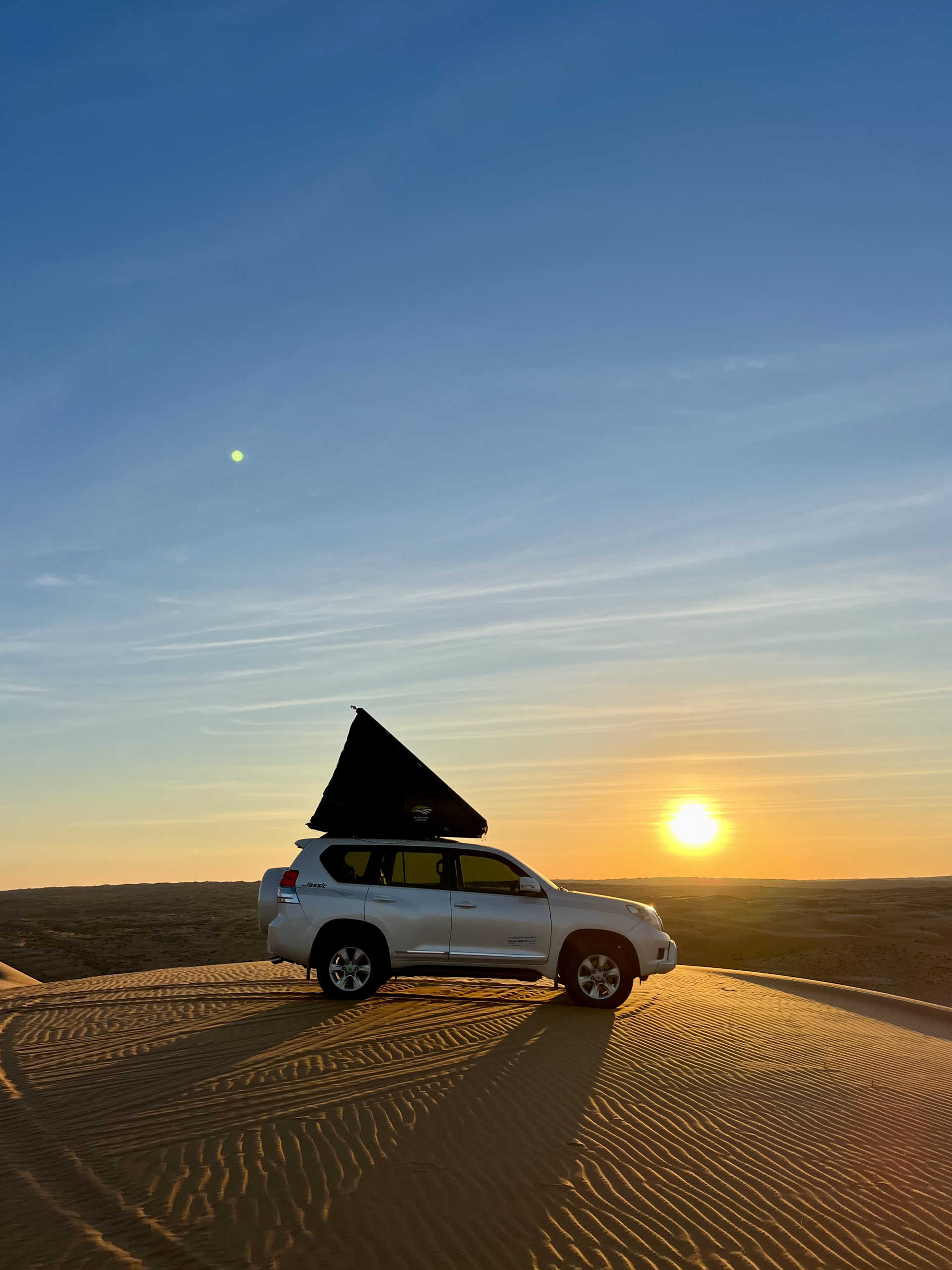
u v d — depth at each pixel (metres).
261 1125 6.80
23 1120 6.97
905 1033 12.30
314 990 13.06
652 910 12.39
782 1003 14.05
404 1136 6.62
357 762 13.12
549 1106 7.39
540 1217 5.30
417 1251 4.85
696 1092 7.98
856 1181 5.99
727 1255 4.87
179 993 12.89
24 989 14.11
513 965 11.92
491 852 12.38
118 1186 5.68
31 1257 4.70
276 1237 4.99
